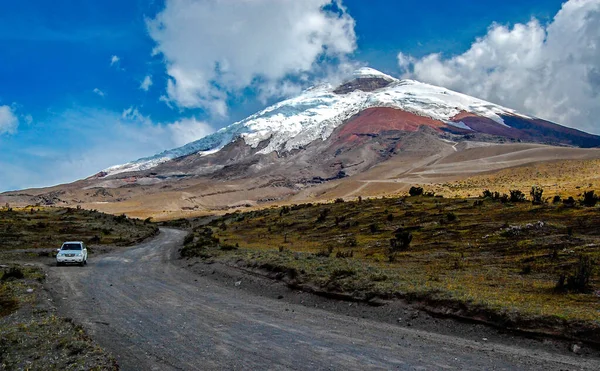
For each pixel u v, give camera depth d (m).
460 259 29.58
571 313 14.70
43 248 52.06
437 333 15.04
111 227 77.50
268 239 58.03
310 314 18.36
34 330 14.36
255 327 15.99
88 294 23.72
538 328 13.95
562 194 80.56
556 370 11.07
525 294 18.84
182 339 14.38
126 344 13.89
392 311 17.75
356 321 16.98
